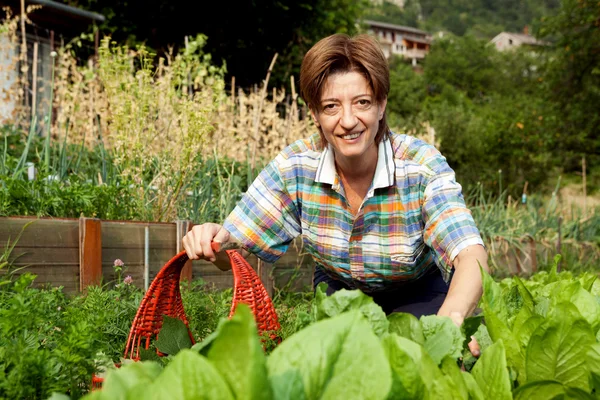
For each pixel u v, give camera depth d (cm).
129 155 446
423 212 229
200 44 630
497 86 6141
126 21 1440
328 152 247
